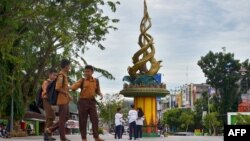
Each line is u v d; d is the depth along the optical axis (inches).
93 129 558.6
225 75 3400.6
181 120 4360.2
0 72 1347.2
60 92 563.5
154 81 1499.8
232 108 3457.2
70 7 1242.6
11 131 1419.8
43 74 1572.3
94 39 1476.4
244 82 3486.7
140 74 1521.9
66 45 1483.8
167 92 1517.0
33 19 1240.8
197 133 3452.3
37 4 1152.2
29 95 1573.6
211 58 3422.7
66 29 1376.7
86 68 551.8
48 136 692.1
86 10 1293.1
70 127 2573.8
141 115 1088.8
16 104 1512.1
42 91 681.0
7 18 1027.9
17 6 1040.2
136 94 1487.5
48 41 1430.9
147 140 1059.3
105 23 1434.5
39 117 2134.6
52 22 1285.7
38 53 1491.1
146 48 1512.1
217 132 3476.9
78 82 551.8
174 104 6510.8
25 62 1386.6
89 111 555.8
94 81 555.8
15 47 1289.4
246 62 3501.5
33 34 1344.7
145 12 1530.5
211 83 3435.0
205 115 3683.6
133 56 1521.9
